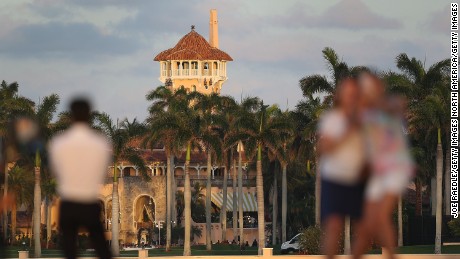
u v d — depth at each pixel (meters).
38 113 163.25
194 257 122.62
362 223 30.11
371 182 29.83
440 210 153.88
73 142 30.56
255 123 174.50
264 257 116.31
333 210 29.86
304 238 157.88
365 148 29.56
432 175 189.88
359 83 30.00
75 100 30.80
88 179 30.66
